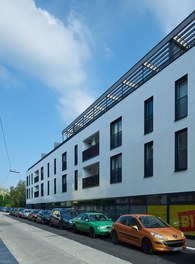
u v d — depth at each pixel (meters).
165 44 22.09
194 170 18.05
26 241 17.05
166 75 21.23
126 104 26.53
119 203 26.89
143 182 23.19
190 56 19.09
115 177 28.44
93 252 13.14
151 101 23.23
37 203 64.44
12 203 100.31
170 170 20.16
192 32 20.05
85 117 40.16
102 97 32.50
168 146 20.53
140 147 23.89
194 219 17.73
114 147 28.66
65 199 44.28
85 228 19.75
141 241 13.35
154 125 22.20
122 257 12.03
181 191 19.00
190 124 18.66
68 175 43.28
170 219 19.72
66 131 48.31
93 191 33.38
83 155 37.34
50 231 23.34
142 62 24.81
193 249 14.05
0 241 17.06
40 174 62.44
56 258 11.73
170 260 11.55
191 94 18.78
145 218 14.44
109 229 18.47
